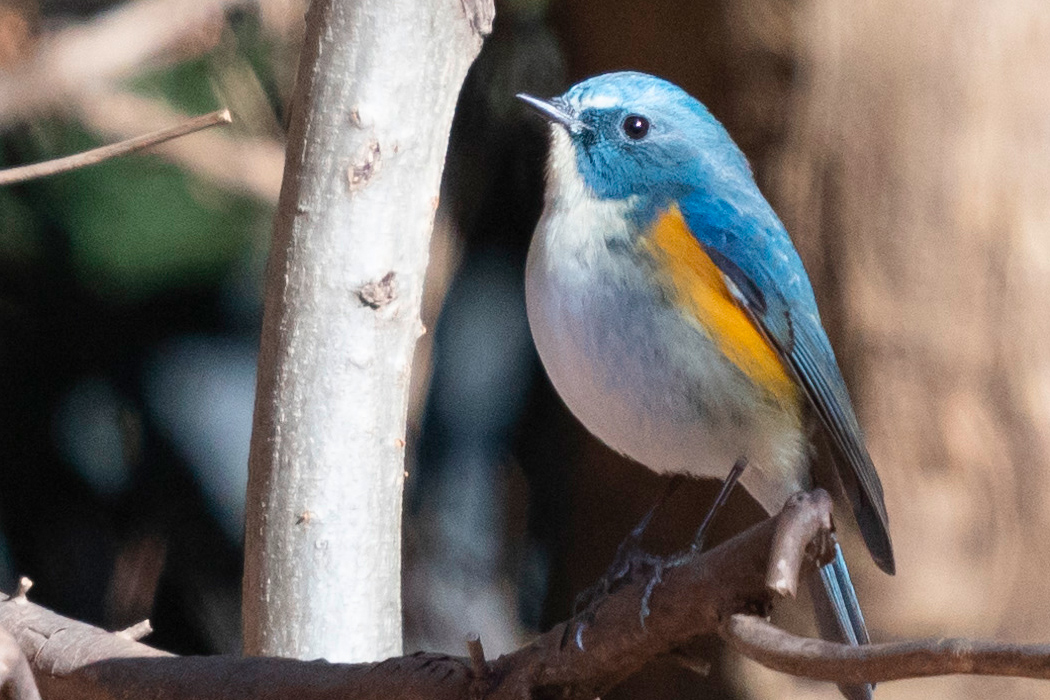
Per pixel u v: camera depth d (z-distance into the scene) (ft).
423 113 19.47
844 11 32.53
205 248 37.40
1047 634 33.27
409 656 16.11
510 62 38.45
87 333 38.14
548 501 40.91
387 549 19.80
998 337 33.09
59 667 17.04
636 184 24.43
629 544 24.85
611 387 22.98
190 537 38.45
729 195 24.84
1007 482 33.27
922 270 32.91
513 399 41.24
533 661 15.69
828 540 14.06
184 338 38.93
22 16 34.35
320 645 19.25
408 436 37.22
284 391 19.40
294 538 19.36
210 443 38.93
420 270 19.85
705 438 23.27
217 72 35.86
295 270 19.34
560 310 22.95
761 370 23.45
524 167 39.24
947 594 33.06
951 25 32.53
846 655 12.48
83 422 38.60
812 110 32.78
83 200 36.47
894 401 33.22
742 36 32.83
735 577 14.28
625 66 35.17
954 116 32.63
